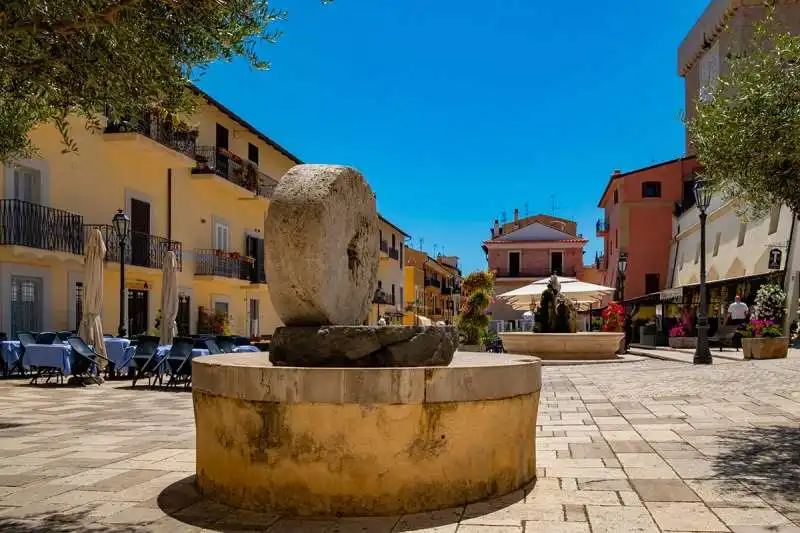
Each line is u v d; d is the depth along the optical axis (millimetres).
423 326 4941
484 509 4441
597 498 4695
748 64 7527
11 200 16094
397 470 4359
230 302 28562
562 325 20172
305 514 4348
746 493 4762
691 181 41719
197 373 4988
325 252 5074
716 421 7828
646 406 9258
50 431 7895
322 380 4344
